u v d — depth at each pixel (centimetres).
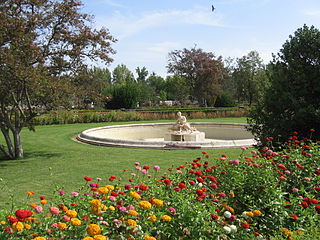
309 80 768
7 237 269
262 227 381
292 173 504
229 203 445
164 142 1345
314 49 771
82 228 283
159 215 317
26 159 1118
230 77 5384
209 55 4912
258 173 468
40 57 1049
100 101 1263
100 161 1054
